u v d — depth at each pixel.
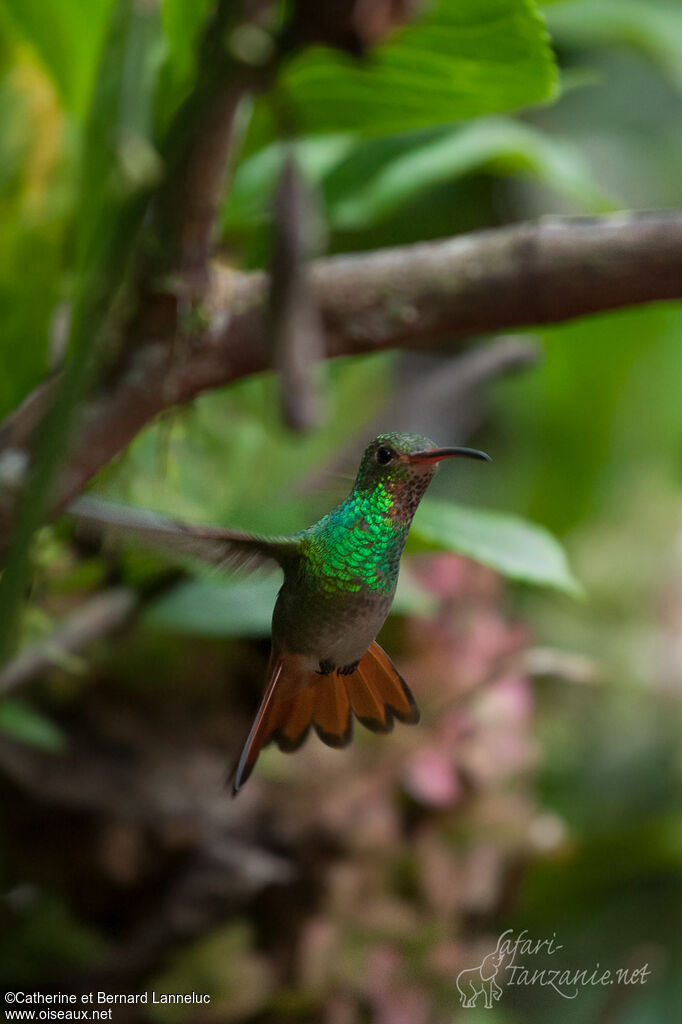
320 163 2.41
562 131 3.47
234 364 2.24
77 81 2.36
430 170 2.41
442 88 2.29
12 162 2.34
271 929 2.39
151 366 2.23
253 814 2.39
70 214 2.34
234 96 2.18
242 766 2.24
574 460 3.20
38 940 2.38
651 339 3.13
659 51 2.83
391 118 2.31
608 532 3.17
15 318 2.33
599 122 3.51
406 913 2.39
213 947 2.38
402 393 2.47
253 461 2.40
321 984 2.38
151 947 2.38
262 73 2.16
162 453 2.32
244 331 2.23
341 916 2.39
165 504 2.34
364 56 2.15
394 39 2.26
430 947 2.39
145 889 2.39
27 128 2.35
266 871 2.39
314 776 2.40
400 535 2.25
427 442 2.25
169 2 2.28
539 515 3.15
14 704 2.36
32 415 2.24
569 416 3.20
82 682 2.40
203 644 2.40
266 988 2.38
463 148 2.42
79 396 2.16
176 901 2.38
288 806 2.40
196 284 2.23
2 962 2.38
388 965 2.39
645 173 3.47
